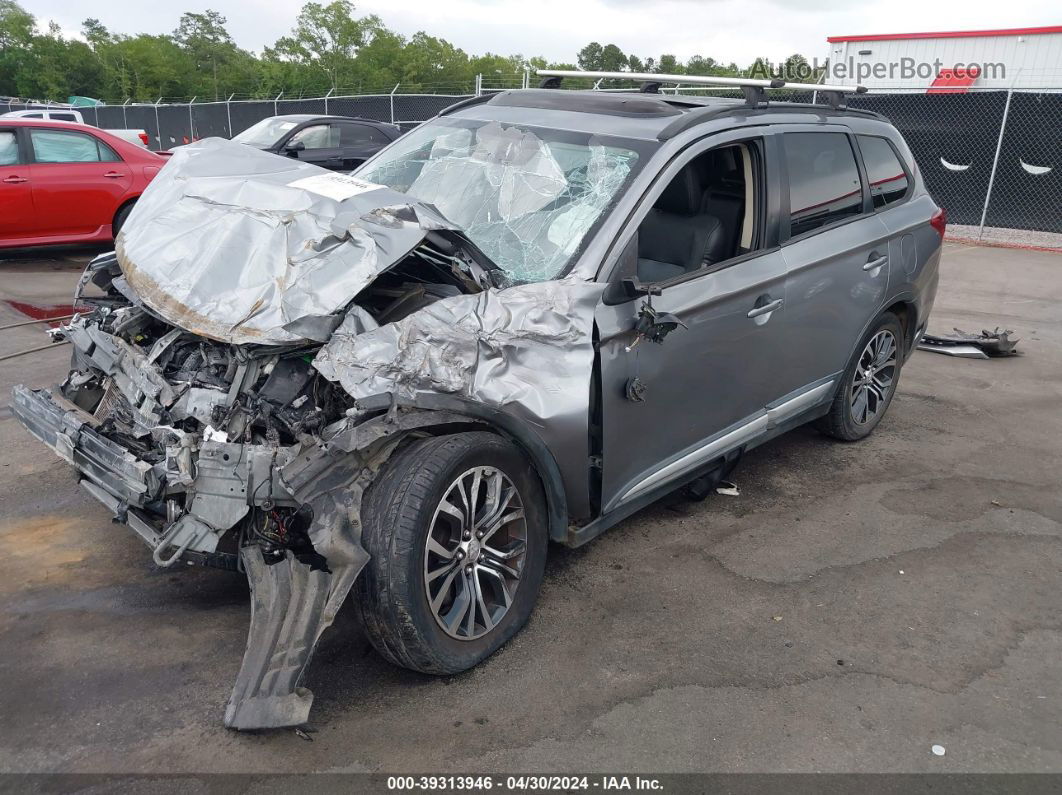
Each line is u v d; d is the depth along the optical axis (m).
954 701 3.04
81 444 3.08
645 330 3.29
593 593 3.62
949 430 5.72
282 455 2.68
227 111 25.59
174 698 2.86
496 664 3.12
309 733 2.72
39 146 9.80
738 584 3.75
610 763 2.67
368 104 21.20
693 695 3.00
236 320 2.85
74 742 2.65
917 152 14.67
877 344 5.25
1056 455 5.33
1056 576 3.92
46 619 3.26
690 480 4.05
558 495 3.29
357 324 2.84
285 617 2.74
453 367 2.89
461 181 3.96
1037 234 14.52
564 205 3.60
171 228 3.30
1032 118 13.51
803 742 2.80
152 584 3.53
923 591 3.76
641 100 4.04
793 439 5.50
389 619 2.77
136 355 3.17
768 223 4.09
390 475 2.85
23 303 8.08
